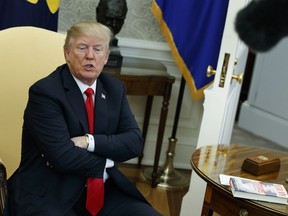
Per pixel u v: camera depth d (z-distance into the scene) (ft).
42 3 8.47
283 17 4.38
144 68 9.62
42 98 5.49
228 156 6.07
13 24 8.29
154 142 11.19
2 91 6.42
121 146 5.85
